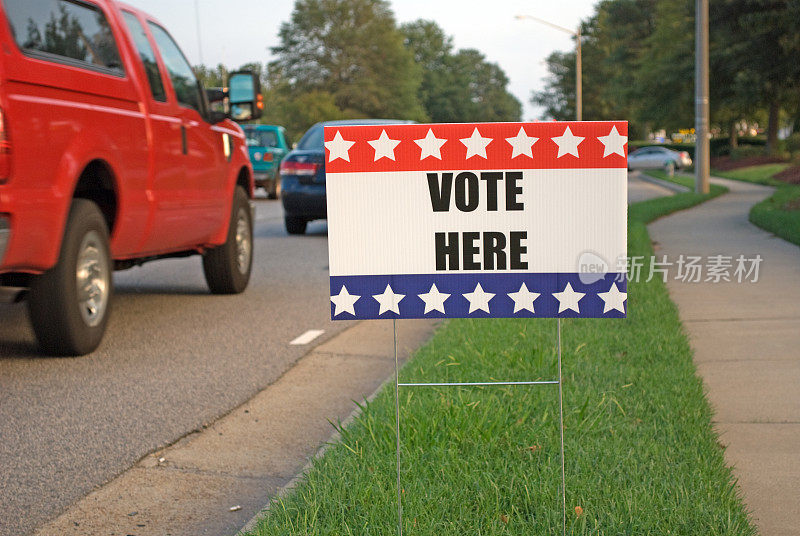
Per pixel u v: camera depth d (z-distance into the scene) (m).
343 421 5.05
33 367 6.28
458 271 3.02
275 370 6.32
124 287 10.32
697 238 13.77
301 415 5.25
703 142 26.28
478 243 3.01
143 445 4.67
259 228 18.30
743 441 4.44
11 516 3.77
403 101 107.81
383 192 3.01
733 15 45.72
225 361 6.56
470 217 3.01
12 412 5.21
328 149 3.00
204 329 7.76
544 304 3.02
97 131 6.45
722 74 48.81
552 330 6.66
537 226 3.00
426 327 8.00
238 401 5.52
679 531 3.20
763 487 3.83
